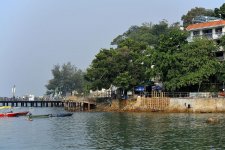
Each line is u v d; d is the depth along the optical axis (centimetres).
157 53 9875
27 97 15675
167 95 9856
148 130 5928
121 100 10862
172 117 8019
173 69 9594
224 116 7938
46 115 9125
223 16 12756
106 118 8400
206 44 9594
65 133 5925
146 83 10794
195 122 6875
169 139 4975
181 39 9894
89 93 12775
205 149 4253
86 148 4528
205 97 9088
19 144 4912
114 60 10969
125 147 4509
